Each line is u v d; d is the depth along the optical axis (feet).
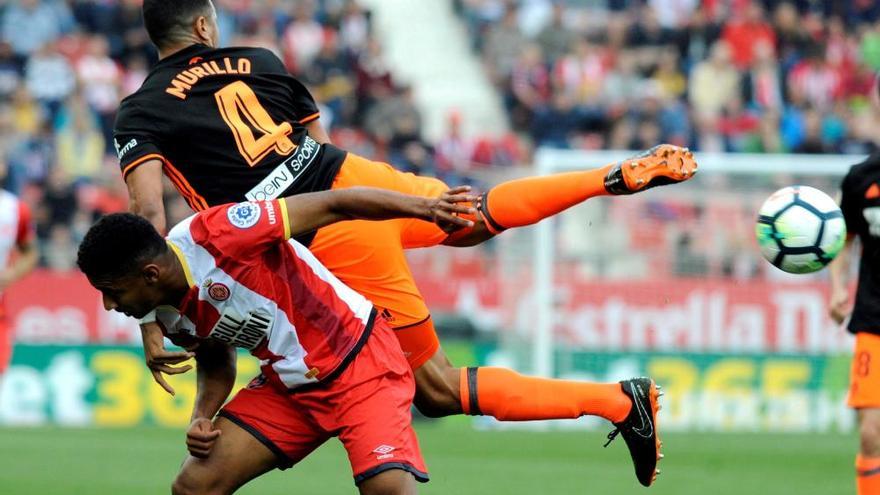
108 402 152.56
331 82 196.75
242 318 58.80
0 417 151.74
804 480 111.14
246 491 102.01
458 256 159.12
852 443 138.51
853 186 79.15
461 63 224.94
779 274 156.97
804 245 67.56
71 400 152.46
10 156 172.24
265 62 66.18
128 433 140.36
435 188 67.92
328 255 64.90
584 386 68.13
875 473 76.79
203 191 63.62
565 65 209.67
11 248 107.34
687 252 157.99
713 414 156.04
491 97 217.36
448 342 155.63
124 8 198.18
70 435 137.39
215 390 63.36
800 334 156.46
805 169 157.79
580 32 219.61
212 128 63.21
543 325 154.81
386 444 60.23
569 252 157.58
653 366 156.87
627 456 125.59
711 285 157.38
